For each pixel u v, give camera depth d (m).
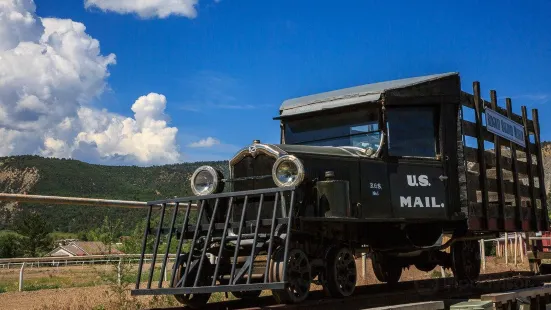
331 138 8.34
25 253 75.50
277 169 6.47
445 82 8.79
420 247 8.33
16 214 143.62
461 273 9.46
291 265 6.40
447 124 8.77
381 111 7.96
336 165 7.30
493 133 9.80
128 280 11.54
